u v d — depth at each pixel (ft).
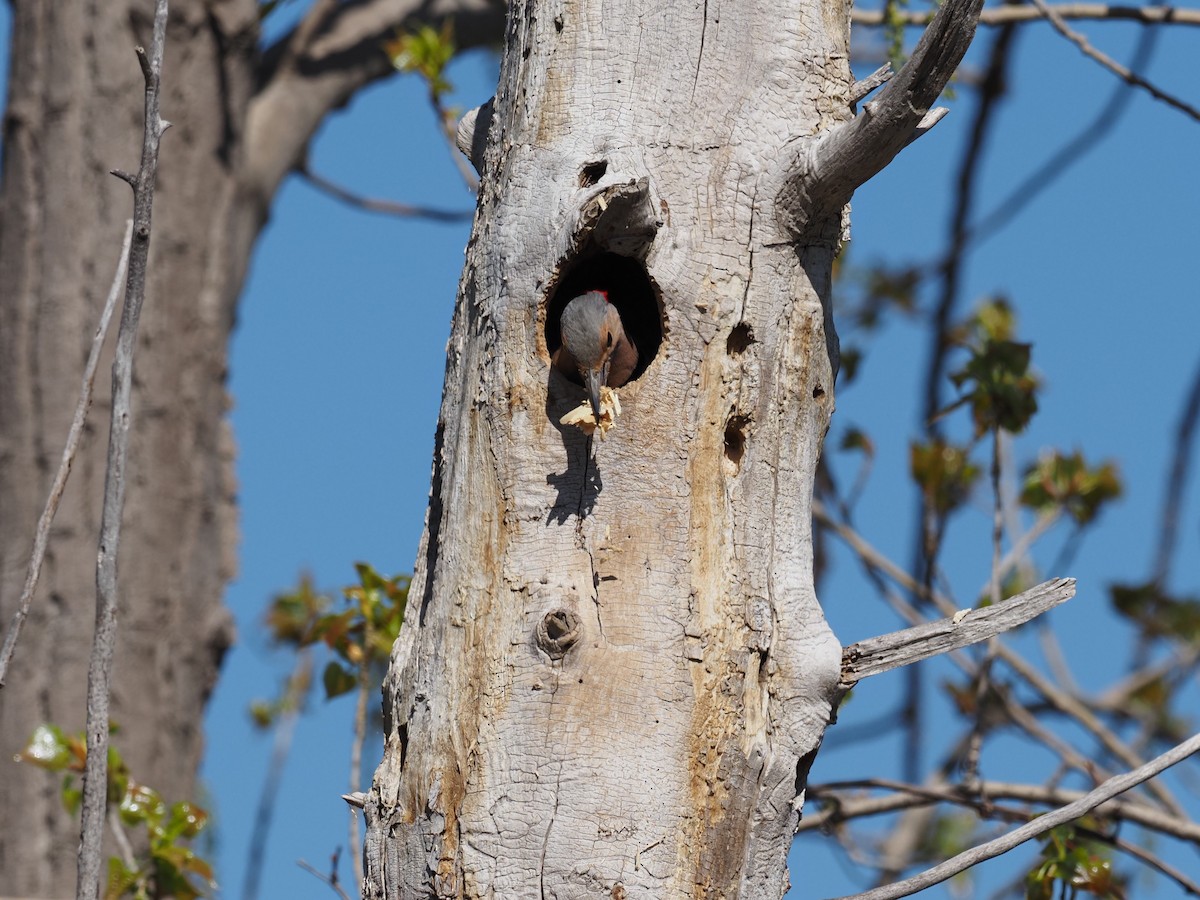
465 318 33.37
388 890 30.32
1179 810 56.80
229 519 62.28
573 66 33.17
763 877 30.45
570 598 30.55
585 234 31.12
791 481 32.60
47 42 62.03
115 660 57.62
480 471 31.76
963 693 58.03
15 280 60.03
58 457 58.23
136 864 44.01
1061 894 41.98
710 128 32.65
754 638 31.04
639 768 29.71
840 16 34.81
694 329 31.76
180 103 63.36
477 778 29.84
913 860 61.98
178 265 62.03
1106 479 57.11
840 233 34.09
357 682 46.50
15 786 54.75
